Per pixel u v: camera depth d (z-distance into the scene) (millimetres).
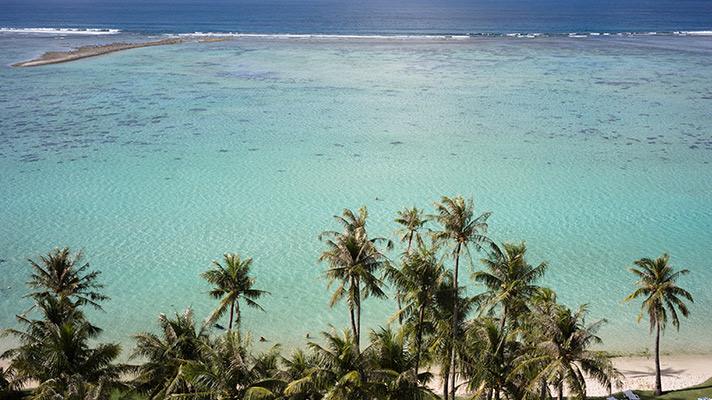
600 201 62938
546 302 28547
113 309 42938
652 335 39812
